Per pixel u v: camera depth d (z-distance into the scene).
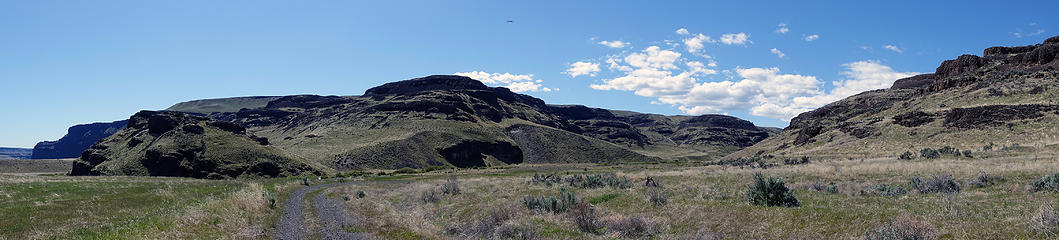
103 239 13.98
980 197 16.14
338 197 35.47
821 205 15.80
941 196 16.61
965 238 10.38
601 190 26.78
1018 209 12.89
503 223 16.75
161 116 163.00
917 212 13.22
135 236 14.30
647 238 13.99
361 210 24.64
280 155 138.75
